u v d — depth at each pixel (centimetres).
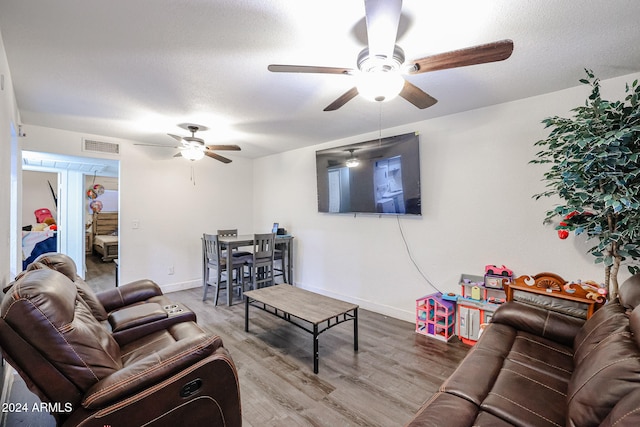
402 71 163
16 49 185
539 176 262
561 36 172
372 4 119
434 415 122
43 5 145
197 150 354
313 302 285
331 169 415
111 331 201
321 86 240
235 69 212
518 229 272
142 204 441
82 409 119
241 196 556
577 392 117
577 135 190
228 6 146
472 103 279
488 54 146
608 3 144
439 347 279
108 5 145
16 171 284
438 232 322
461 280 298
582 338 166
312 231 461
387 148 352
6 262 208
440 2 144
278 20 157
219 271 405
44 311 121
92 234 844
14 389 217
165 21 158
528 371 156
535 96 262
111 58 197
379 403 200
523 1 143
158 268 457
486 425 117
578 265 244
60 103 277
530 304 248
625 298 162
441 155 318
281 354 268
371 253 383
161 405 130
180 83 234
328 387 218
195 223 497
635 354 111
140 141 430
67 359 123
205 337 152
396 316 357
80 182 535
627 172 185
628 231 179
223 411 148
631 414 88
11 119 227
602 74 221
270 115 312
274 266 514
